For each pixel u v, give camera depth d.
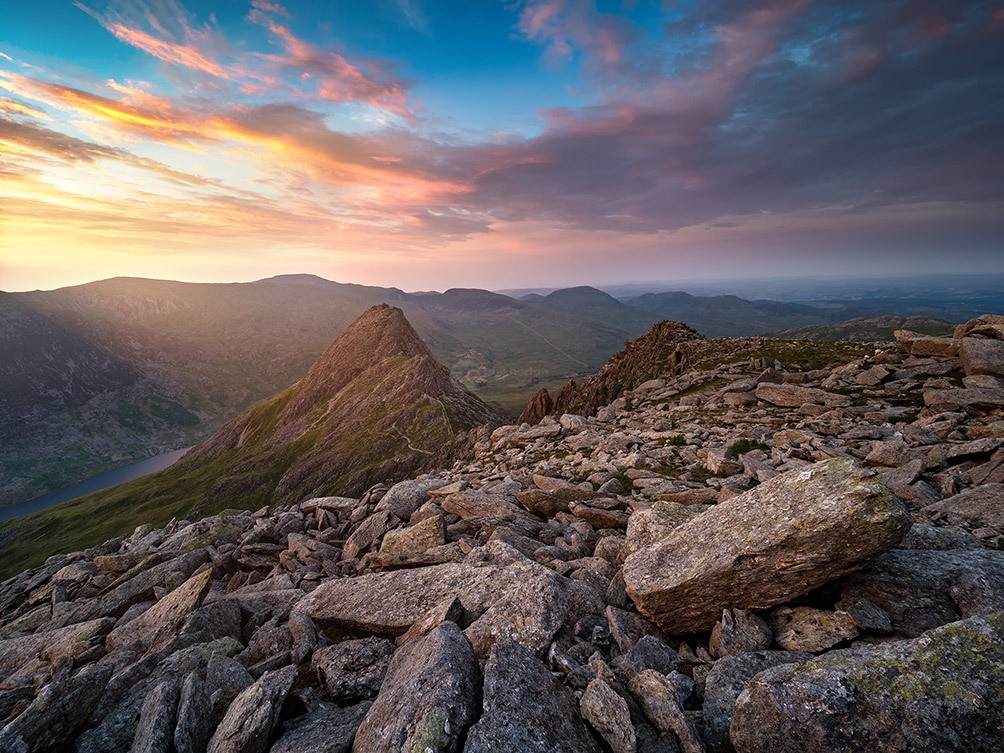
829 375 42.12
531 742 7.16
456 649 9.27
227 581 22.50
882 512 8.84
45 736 9.66
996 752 5.94
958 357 34.25
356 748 8.00
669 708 7.68
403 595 14.02
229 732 8.71
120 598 20.98
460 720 7.63
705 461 25.72
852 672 6.95
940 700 6.35
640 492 22.70
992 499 14.23
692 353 84.62
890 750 6.19
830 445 24.06
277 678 10.06
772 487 11.50
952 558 9.84
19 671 16.39
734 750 7.27
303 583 19.28
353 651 11.65
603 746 7.52
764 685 7.22
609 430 39.12
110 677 12.16
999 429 20.67
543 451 36.78
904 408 29.97
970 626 7.17
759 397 39.69
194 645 13.43
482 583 13.55
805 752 6.54
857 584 9.67
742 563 10.02
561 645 10.35
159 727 9.05
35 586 27.14
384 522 23.48
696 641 10.54
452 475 36.09
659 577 11.03
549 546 17.23
